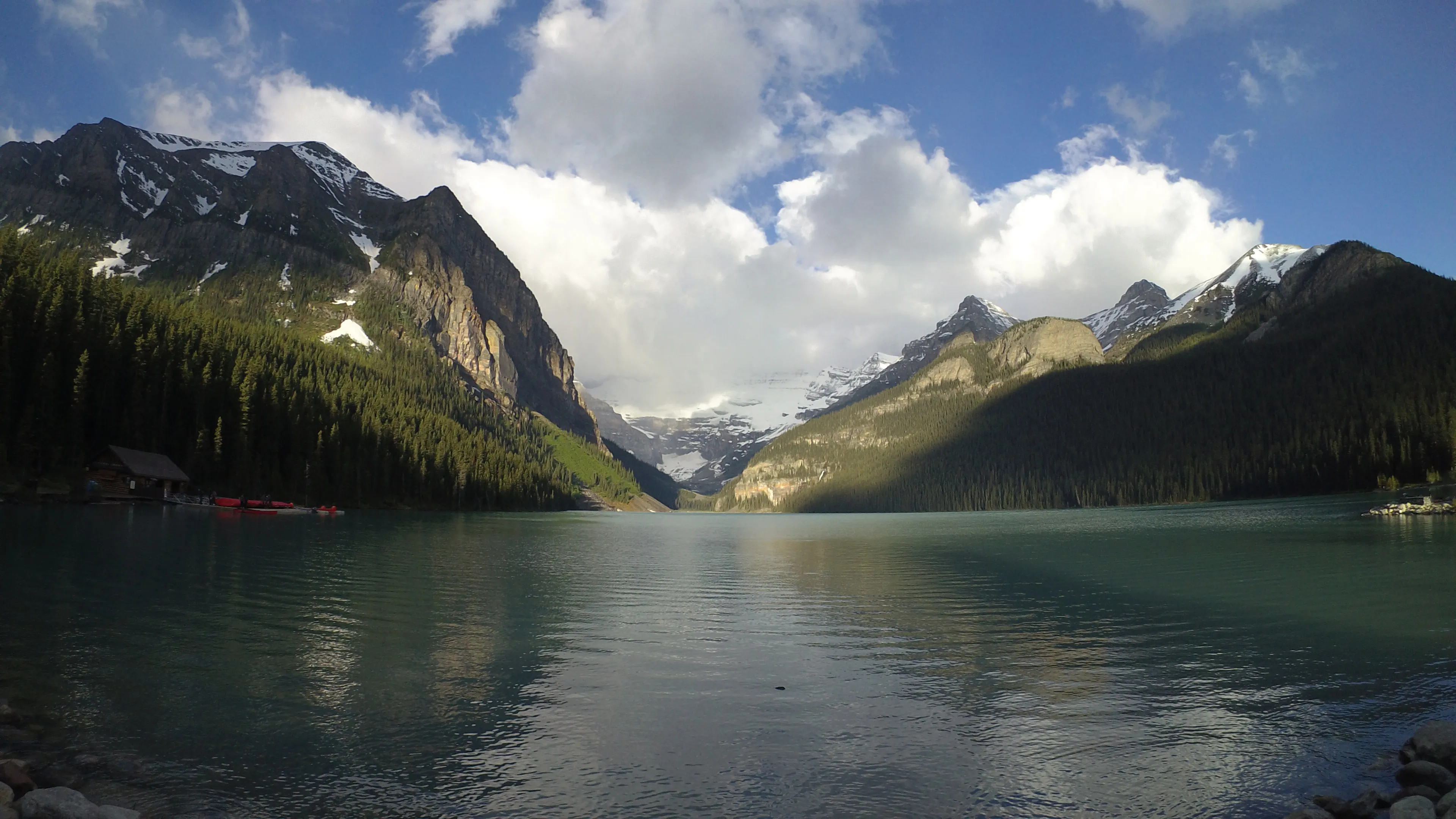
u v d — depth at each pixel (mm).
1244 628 31953
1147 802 15070
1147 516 153875
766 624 32719
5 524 63625
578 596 40375
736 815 14180
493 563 56094
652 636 29750
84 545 51125
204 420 125688
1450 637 29891
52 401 101875
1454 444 166250
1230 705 21172
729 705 20875
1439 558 56000
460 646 27156
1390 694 22266
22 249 127875
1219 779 16172
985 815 14375
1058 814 14523
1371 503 142875
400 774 15867
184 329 141000
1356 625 32344
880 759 17031
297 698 20641
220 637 26938
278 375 154750
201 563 45250
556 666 24750
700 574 53312
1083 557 65125
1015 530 118438
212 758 16406
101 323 121312
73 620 28516
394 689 21719
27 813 12391
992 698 21750
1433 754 16422
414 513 153000
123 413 113688
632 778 15859
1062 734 18812
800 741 18203
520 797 14883
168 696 20328
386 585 41188
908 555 71062
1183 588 44031
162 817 13586
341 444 153375
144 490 106062
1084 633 31000
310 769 15969
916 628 32219
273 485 133250
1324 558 58156
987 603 39156
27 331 106625
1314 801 14984
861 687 22781
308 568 46781
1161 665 25609
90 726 17969
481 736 18172
